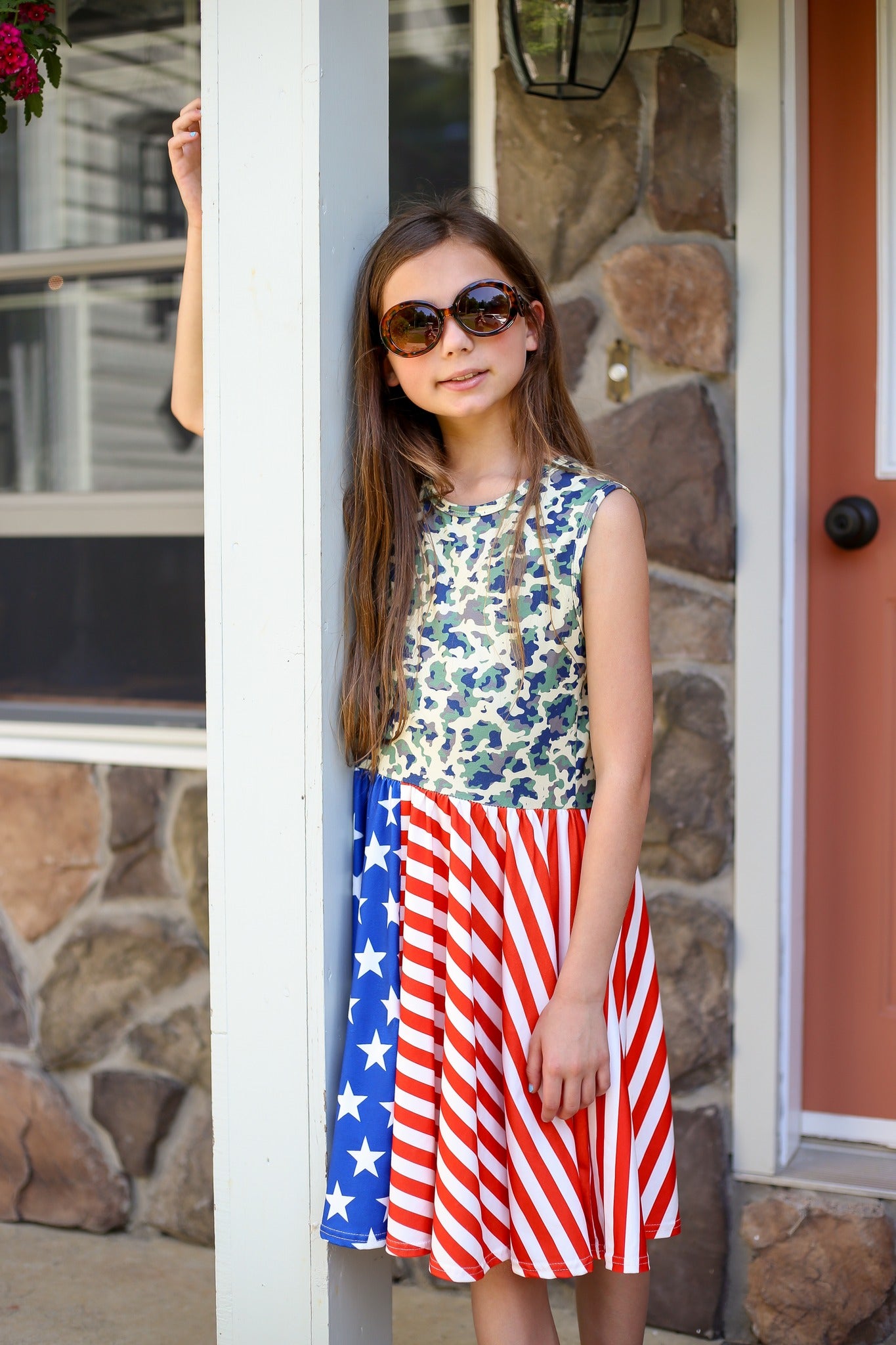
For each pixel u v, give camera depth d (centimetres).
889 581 196
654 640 194
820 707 201
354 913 136
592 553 124
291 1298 133
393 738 132
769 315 186
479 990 125
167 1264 216
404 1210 122
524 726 126
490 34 196
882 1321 187
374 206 139
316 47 124
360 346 133
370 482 132
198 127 141
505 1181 124
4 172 250
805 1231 190
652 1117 133
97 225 247
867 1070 201
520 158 195
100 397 247
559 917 126
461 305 123
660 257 189
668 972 196
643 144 189
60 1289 208
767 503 188
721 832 193
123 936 224
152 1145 224
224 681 133
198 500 235
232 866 133
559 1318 198
